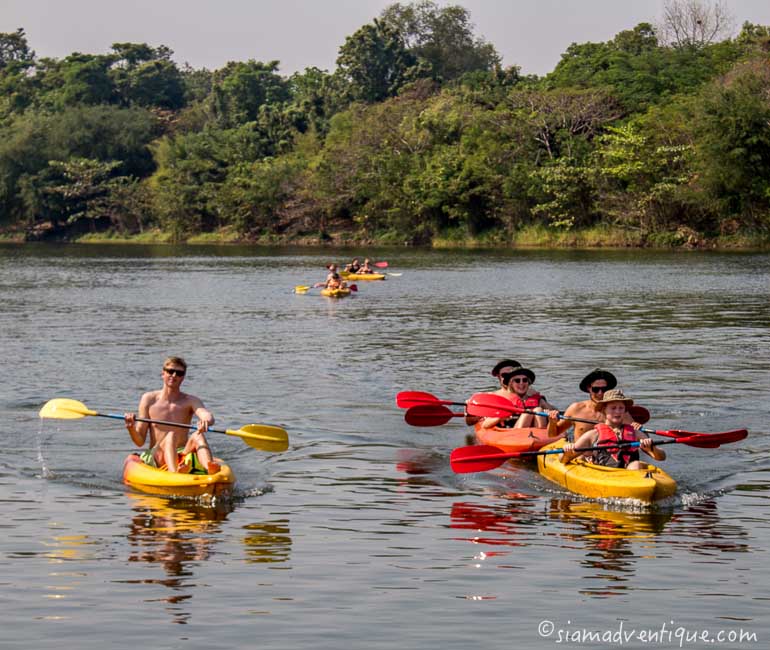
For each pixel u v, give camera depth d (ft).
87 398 80.79
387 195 417.69
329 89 560.61
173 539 45.14
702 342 112.47
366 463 60.23
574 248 355.97
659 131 358.43
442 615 36.45
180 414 58.85
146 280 226.58
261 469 58.49
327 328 129.49
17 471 57.36
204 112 621.72
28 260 326.65
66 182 547.90
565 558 42.68
